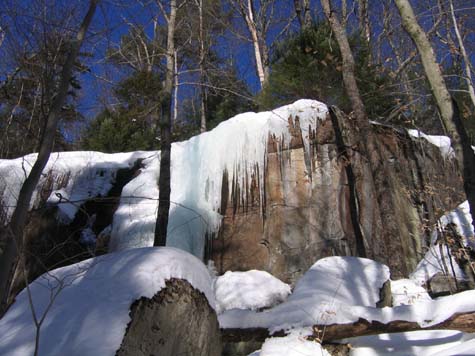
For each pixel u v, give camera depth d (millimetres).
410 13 4199
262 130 8953
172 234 9227
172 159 10453
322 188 8406
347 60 8109
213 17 14164
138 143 13508
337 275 4965
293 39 10492
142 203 10055
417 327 3637
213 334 3066
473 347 3074
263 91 10766
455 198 8977
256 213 8664
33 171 3674
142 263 2729
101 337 2295
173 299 2713
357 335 3812
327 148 8617
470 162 3709
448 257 7090
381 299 4680
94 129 14430
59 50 5004
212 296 3150
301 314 4016
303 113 8797
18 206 3492
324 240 8023
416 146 9562
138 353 2389
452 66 9117
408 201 8789
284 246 8141
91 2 4570
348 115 9164
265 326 4016
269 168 8742
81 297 2598
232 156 9164
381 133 9250
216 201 9109
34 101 6164
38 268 8805
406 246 8203
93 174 10992
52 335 2367
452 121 3848
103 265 2836
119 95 11734
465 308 3523
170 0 9523
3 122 7996
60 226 9688
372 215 8258
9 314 2719
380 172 7281
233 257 8477
